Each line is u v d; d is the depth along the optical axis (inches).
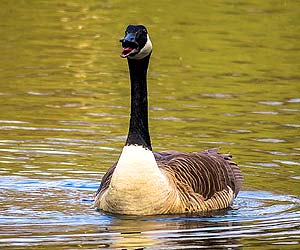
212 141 683.4
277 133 710.5
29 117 743.7
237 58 997.2
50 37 1079.6
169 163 550.0
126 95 834.2
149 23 1152.8
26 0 1293.1
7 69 924.6
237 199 565.6
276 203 556.1
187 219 515.8
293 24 1165.7
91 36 1090.1
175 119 745.6
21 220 505.0
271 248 462.3
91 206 538.6
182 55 1002.1
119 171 521.0
